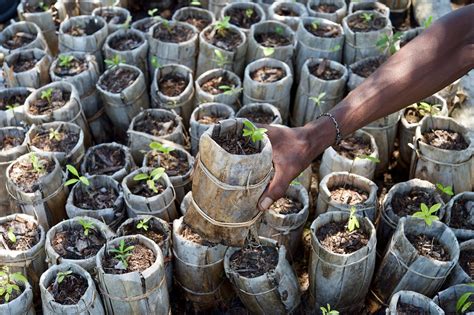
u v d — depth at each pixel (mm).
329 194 1151
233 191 872
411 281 1056
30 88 1357
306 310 1148
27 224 1113
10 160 1203
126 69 1407
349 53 1458
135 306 1001
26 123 1295
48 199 1145
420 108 1339
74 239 1074
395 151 1435
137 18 1855
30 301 1023
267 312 1091
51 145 1235
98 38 1478
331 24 1492
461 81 1489
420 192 1171
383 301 1120
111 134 1479
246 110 1330
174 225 1090
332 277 1058
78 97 1315
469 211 1145
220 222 906
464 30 941
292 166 922
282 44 1479
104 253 1020
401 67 950
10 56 1427
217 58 1439
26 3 1654
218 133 906
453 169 1194
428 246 1062
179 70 1420
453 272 1056
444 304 1024
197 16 1617
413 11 1789
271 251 1076
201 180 890
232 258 1073
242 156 849
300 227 1161
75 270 1011
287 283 1067
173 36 1509
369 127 1305
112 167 1236
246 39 1467
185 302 1173
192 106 1404
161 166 1222
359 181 1171
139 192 1155
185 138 1389
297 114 1431
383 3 1757
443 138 1235
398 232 1053
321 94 1289
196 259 1070
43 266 1103
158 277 1000
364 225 1089
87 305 977
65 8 1673
